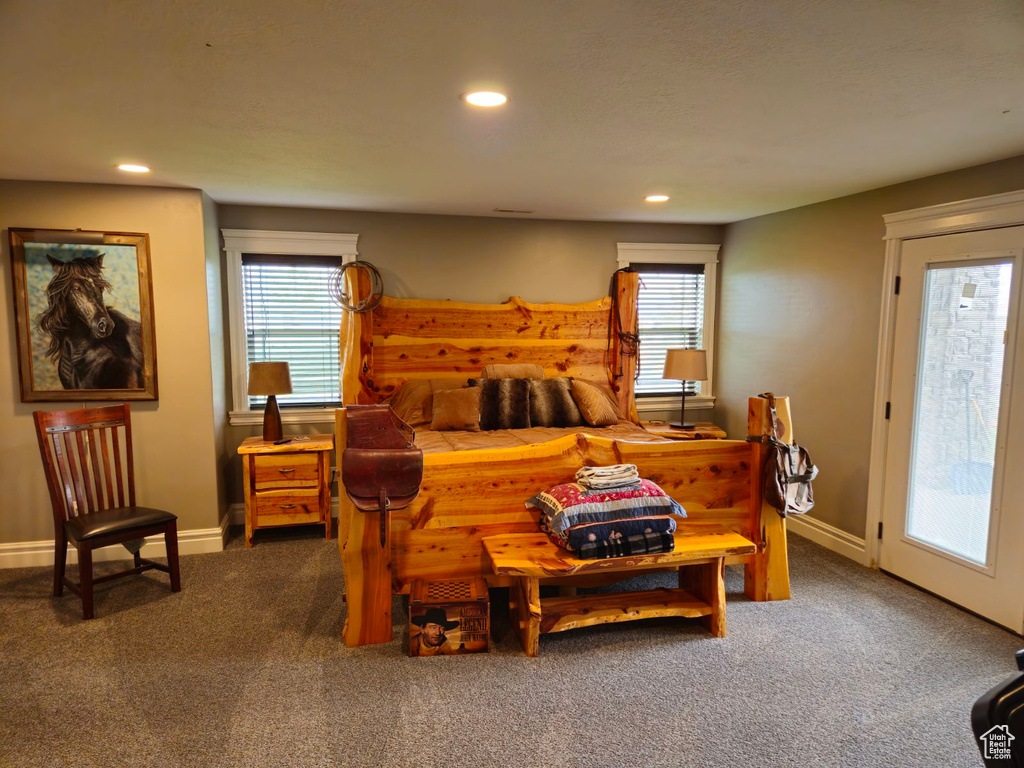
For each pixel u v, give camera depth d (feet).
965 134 8.31
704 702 7.80
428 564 9.55
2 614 10.09
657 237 16.85
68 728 7.21
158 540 12.82
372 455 8.61
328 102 7.13
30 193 11.53
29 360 11.83
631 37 5.43
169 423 12.67
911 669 8.55
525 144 8.92
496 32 5.34
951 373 10.43
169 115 7.57
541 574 8.54
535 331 15.98
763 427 10.34
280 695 7.88
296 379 15.10
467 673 8.43
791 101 7.10
